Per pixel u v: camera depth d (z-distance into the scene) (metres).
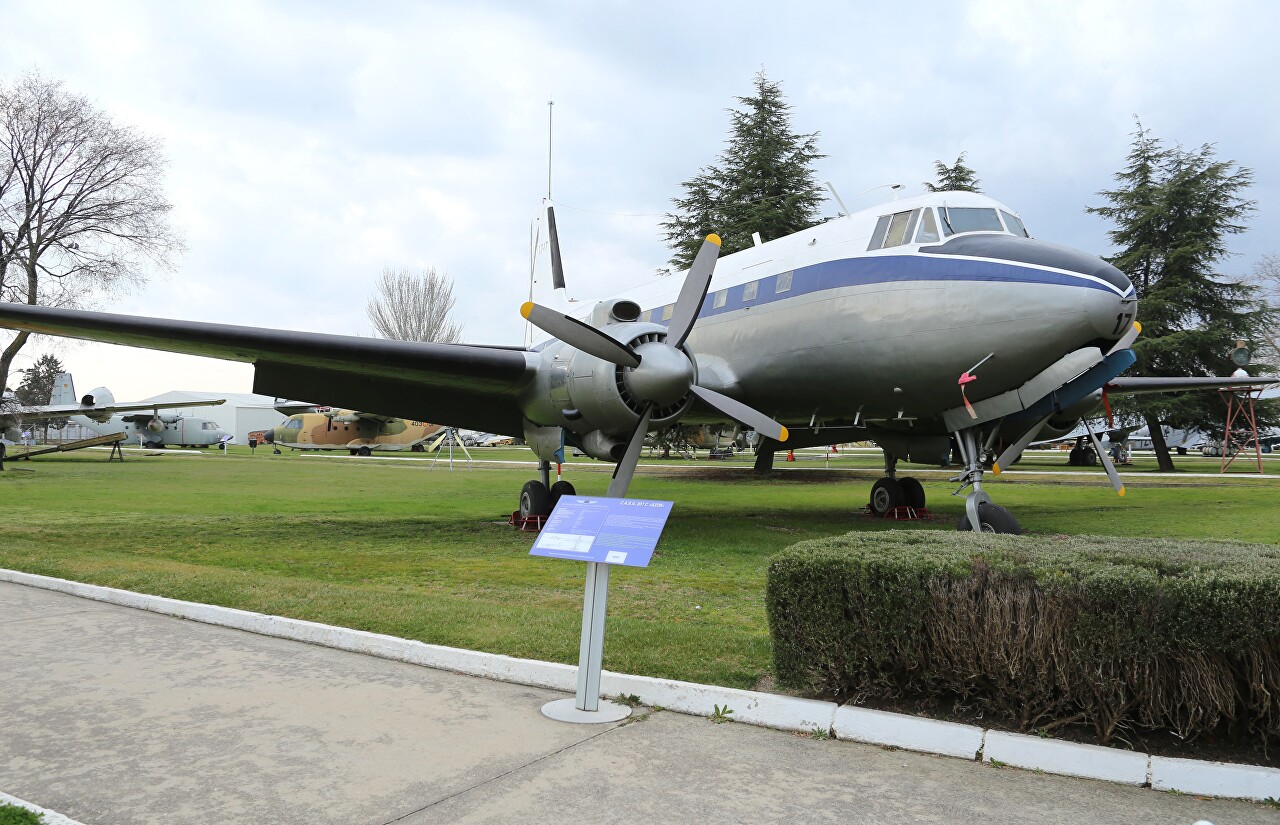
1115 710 3.39
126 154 28.39
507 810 2.93
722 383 11.78
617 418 9.73
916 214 9.91
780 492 19.62
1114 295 8.01
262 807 2.92
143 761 3.32
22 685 4.29
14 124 27.19
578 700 4.06
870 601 3.80
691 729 3.84
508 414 12.38
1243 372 26.84
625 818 2.88
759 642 5.14
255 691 4.26
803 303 10.70
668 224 32.03
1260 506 15.01
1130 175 33.22
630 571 8.22
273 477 23.59
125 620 5.82
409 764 3.35
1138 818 2.94
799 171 30.69
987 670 3.60
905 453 13.10
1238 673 3.24
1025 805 3.04
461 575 7.88
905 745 3.62
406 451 52.97
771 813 2.94
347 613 5.82
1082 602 3.39
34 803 2.91
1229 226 31.11
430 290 53.84
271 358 10.05
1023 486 21.42
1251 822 2.92
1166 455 30.28
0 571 7.35
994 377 8.94
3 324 9.42
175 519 12.39
